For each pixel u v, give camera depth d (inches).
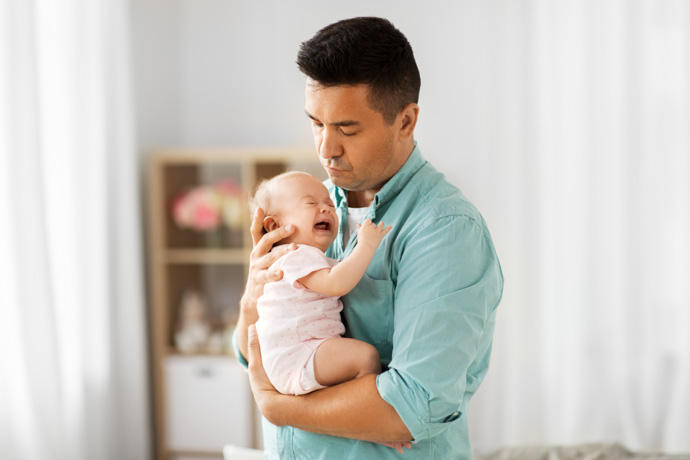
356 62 45.4
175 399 133.7
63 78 106.3
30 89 92.7
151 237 132.9
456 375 44.6
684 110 119.1
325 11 144.6
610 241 126.0
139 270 128.4
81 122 110.0
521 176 136.6
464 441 51.3
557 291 131.3
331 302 51.7
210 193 134.7
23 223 92.0
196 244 148.3
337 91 45.9
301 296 51.1
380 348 50.4
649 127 121.7
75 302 107.1
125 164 125.0
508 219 137.6
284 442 51.5
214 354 135.1
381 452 48.3
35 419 93.3
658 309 122.6
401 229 50.0
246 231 135.8
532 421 136.5
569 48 128.1
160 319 133.6
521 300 136.8
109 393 119.8
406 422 43.9
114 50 122.3
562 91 129.6
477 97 139.8
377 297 49.8
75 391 107.0
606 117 125.2
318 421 46.9
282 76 146.4
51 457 96.1
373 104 46.5
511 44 136.7
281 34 146.0
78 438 107.3
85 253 112.0
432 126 141.9
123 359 126.5
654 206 122.1
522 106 136.4
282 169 140.9
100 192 116.0
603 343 127.3
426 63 141.8
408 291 46.4
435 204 48.4
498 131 138.2
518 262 137.0
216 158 132.3
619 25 123.1
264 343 51.6
